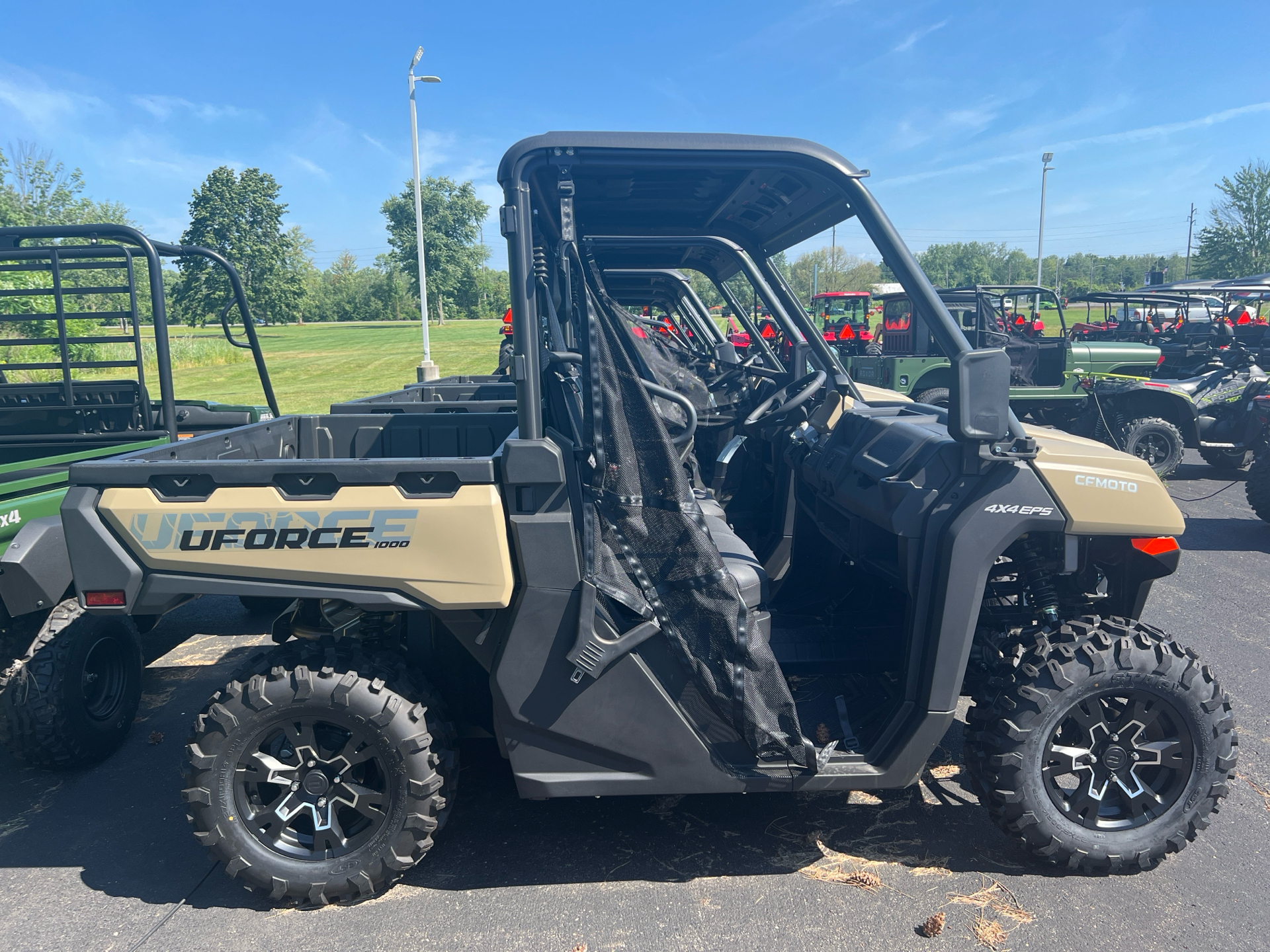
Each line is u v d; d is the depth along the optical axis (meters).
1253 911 2.41
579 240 3.16
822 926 2.36
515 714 2.40
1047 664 2.46
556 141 2.26
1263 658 4.29
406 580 2.31
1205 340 12.22
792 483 3.45
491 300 101.75
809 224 3.17
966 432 2.31
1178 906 2.43
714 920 2.39
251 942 2.32
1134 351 11.05
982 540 2.38
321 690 2.36
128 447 3.86
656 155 2.30
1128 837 2.53
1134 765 2.53
